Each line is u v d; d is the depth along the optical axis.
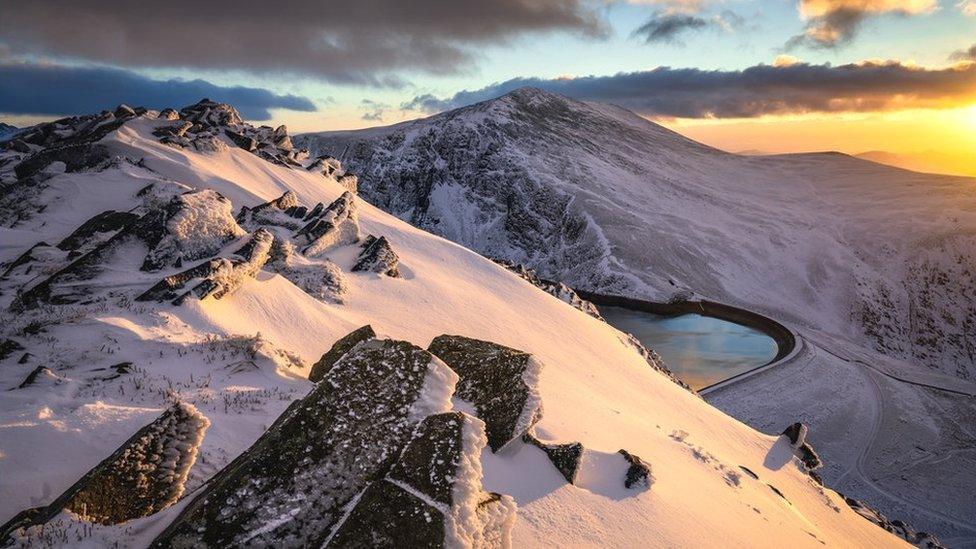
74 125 40.41
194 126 44.34
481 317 26.91
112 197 26.25
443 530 4.82
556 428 11.53
